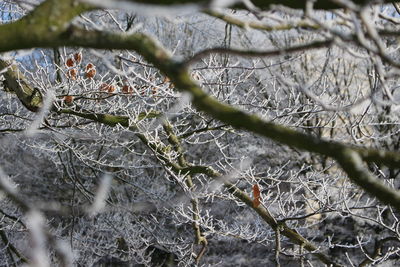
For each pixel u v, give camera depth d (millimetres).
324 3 2305
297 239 5258
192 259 6348
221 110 1665
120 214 9406
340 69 11617
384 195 1683
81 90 5344
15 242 9102
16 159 12469
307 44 1800
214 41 12352
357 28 1727
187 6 1282
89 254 9781
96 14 4816
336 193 7934
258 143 11867
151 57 1713
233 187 5312
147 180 10656
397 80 6316
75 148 6461
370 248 11008
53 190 12219
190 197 5625
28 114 7480
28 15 1852
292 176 6047
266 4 2350
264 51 1735
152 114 5492
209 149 11859
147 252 10484
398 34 2248
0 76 4812
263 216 5242
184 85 1677
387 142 11195
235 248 11297
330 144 1684
